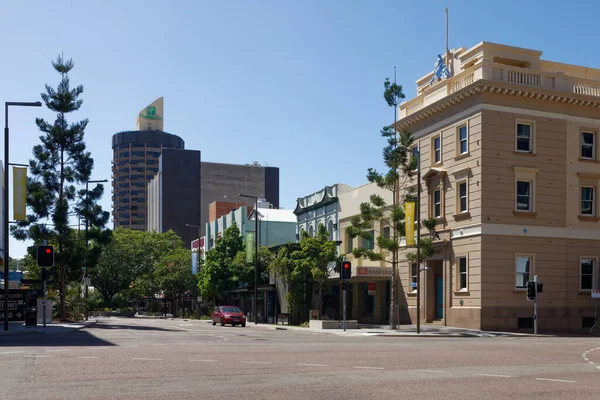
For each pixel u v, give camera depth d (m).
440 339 28.61
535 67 39.88
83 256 43.22
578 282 38.47
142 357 16.19
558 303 37.75
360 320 47.12
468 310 36.78
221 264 60.94
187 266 81.62
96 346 20.00
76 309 49.50
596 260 39.16
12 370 13.22
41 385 11.20
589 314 38.41
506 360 16.81
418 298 32.88
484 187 36.56
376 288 45.41
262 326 46.59
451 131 39.75
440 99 40.03
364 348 20.64
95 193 44.56
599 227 39.47
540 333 35.22
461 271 38.19
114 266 94.94
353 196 48.78
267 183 155.25
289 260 44.88
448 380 12.50
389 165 35.72
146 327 40.12
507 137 37.41
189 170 148.75
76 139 43.66
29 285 53.69
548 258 37.78
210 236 87.62
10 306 42.00
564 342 26.28
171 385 11.32
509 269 36.72
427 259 40.91
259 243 71.00
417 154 37.56
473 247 36.88
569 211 38.72
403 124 44.19
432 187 41.31
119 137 186.12
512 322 36.38
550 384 12.13
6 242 30.22
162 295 105.69
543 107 38.53
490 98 37.22
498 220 36.72
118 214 184.62
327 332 33.91
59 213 42.03
